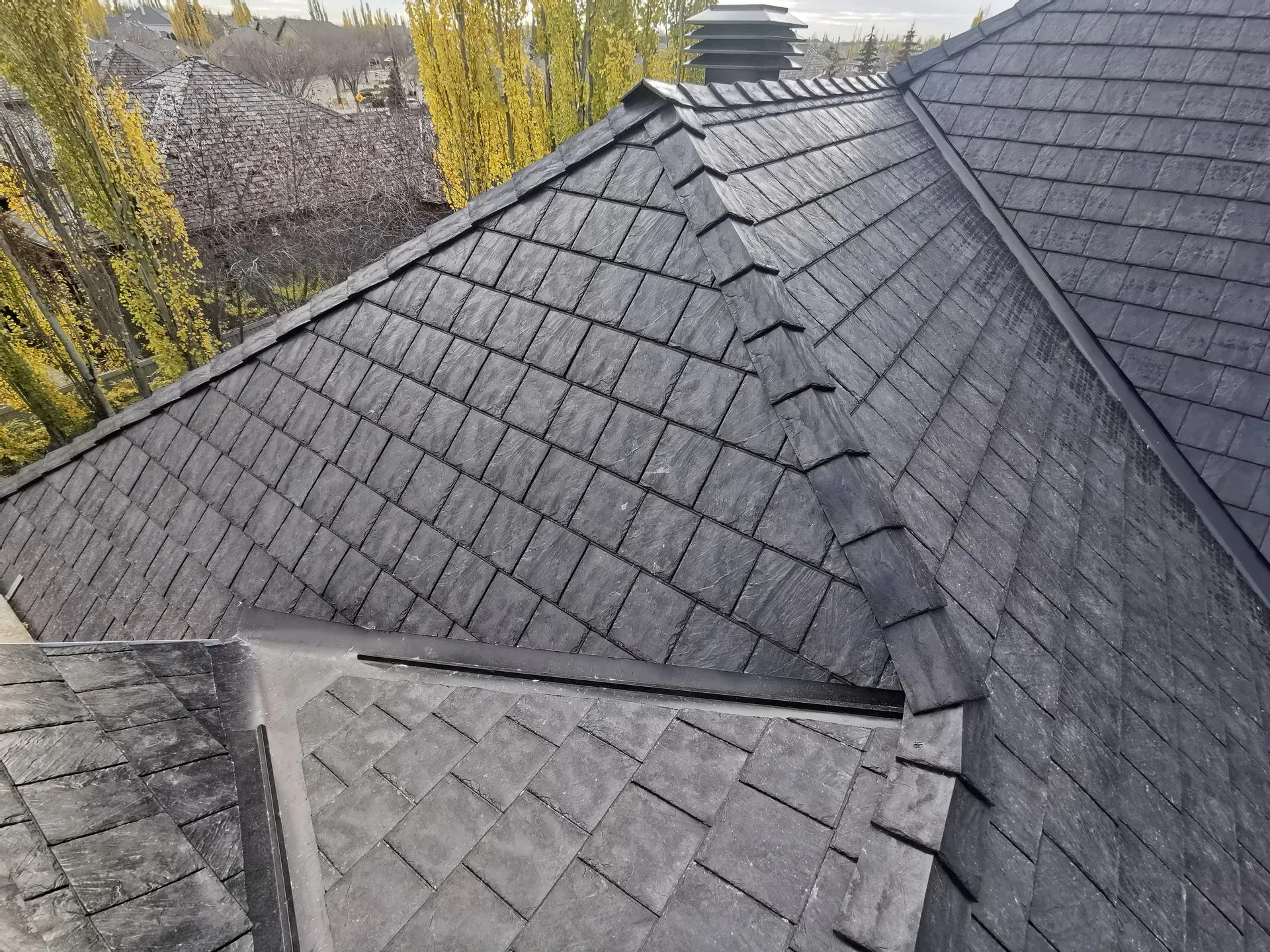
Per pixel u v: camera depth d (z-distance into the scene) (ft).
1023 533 14.90
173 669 14.66
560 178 17.76
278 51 272.10
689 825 10.44
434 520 16.17
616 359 15.05
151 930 9.27
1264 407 24.36
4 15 48.52
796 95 22.39
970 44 33.71
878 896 8.45
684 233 14.97
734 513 12.84
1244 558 22.77
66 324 69.21
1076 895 9.56
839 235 18.08
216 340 78.07
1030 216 29.68
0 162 61.93
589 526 14.26
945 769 9.46
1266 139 26.63
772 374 12.96
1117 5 30.83
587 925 9.50
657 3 78.79
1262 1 28.30
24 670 12.46
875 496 11.84
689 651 12.58
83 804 10.58
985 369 19.27
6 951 8.08
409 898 10.36
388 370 18.48
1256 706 16.40
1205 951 10.36
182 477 20.45
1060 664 12.76
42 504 22.82
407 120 117.91
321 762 12.94
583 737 12.17
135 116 58.54
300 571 17.29
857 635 11.34
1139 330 26.68
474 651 14.51
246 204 87.20
